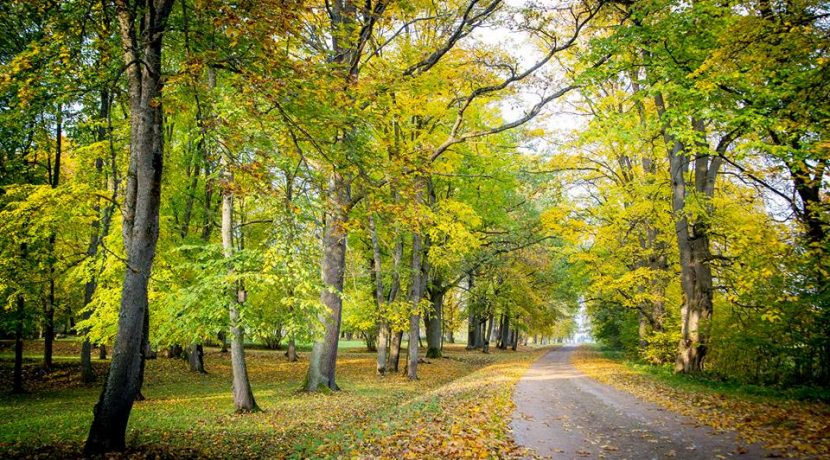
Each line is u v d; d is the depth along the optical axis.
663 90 12.61
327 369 17.44
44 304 18.86
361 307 22.66
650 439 7.76
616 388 15.33
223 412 13.12
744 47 10.36
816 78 9.94
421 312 22.20
